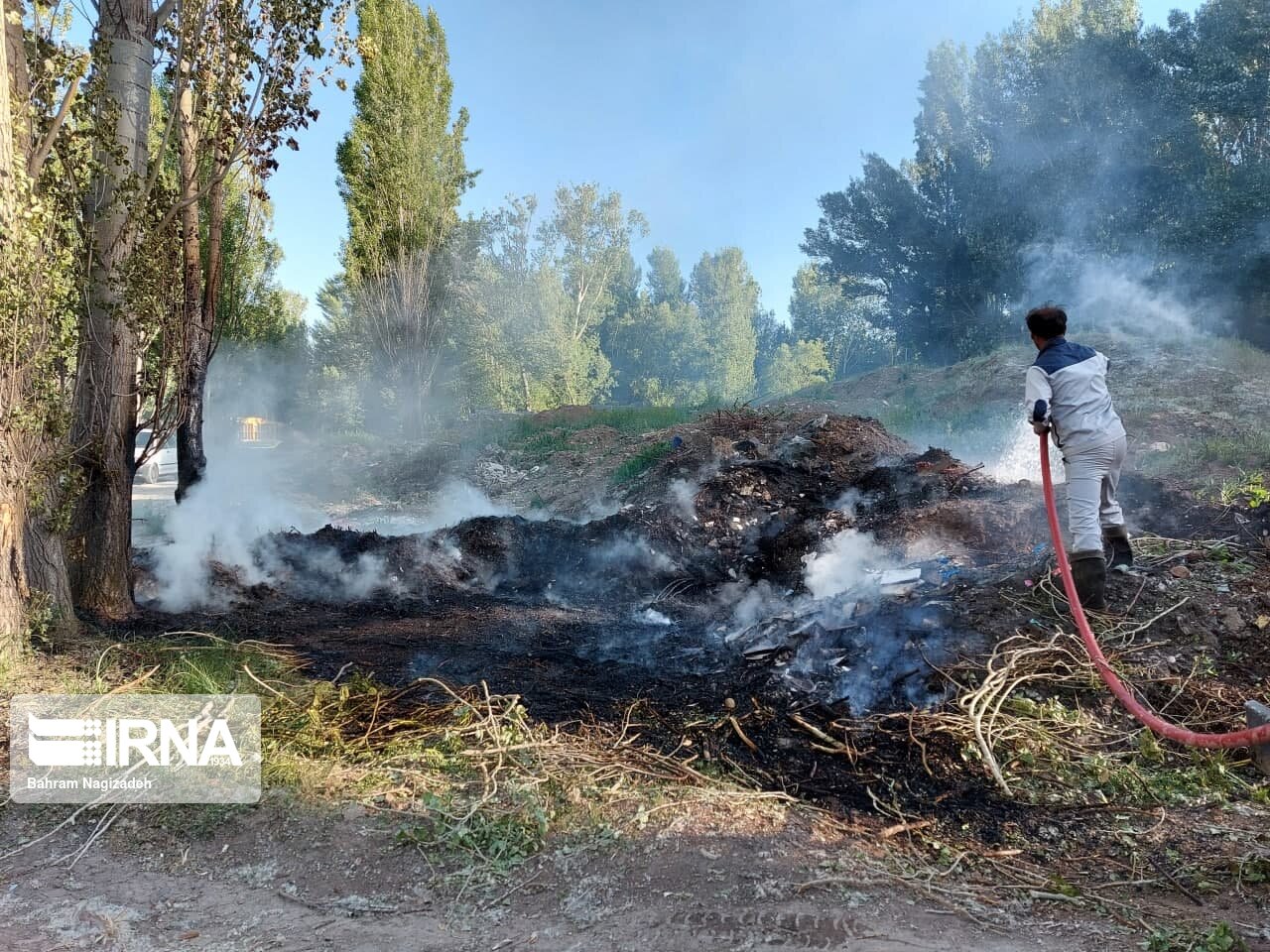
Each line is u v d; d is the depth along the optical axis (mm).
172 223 6562
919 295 36281
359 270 27875
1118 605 4836
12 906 3041
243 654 5395
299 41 6672
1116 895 2996
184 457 9328
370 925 2865
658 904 2893
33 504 5359
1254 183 26109
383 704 4629
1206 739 3098
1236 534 5625
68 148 5852
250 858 3291
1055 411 4914
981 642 4691
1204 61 27828
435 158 28500
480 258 38281
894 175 35062
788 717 4328
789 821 3389
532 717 4418
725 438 13312
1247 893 2975
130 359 6328
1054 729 4023
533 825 3359
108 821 3543
